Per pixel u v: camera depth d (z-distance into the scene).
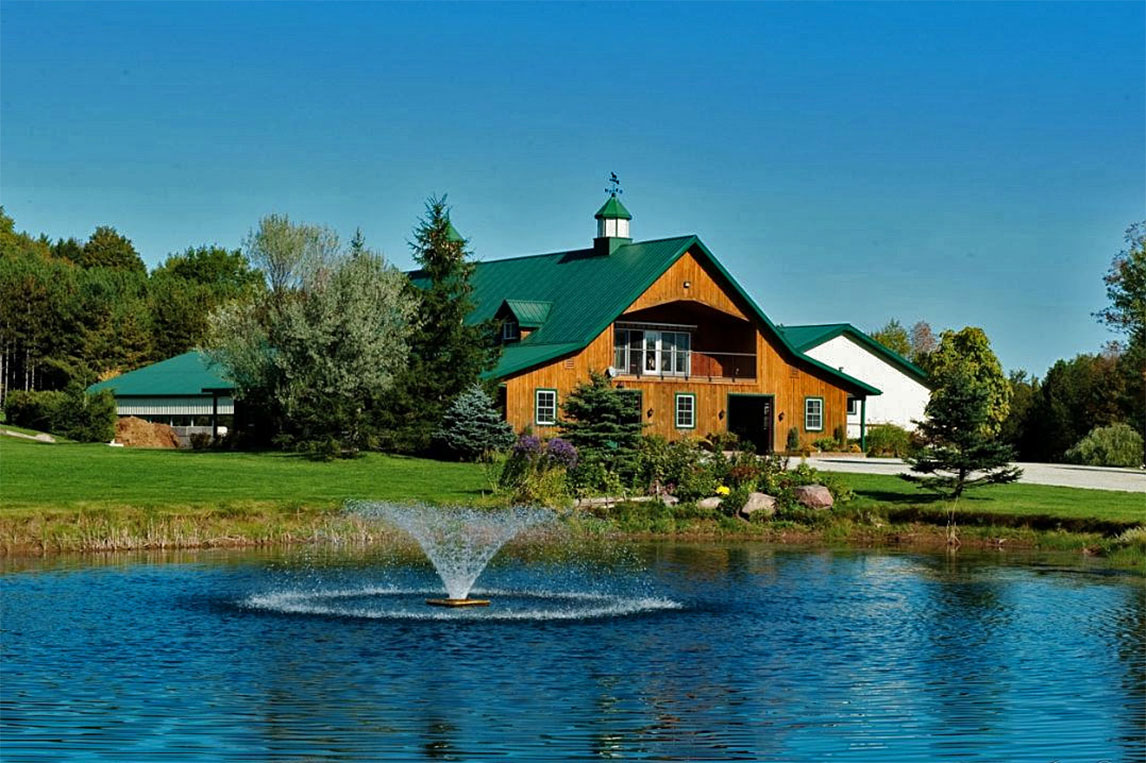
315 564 28.25
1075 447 68.06
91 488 35.88
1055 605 23.58
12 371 102.56
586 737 14.34
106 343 101.19
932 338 125.50
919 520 36.62
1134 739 14.53
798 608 23.00
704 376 61.69
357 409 51.19
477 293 67.31
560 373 56.50
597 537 34.53
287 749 13.73
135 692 16.03
